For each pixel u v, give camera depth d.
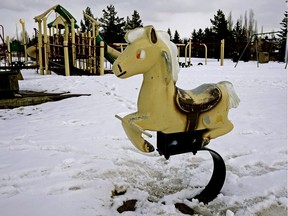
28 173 2.42
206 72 12.93
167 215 1.83
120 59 1.67
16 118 4.62
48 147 3.10
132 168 2.59
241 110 4.77
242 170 2.56
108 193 2.11
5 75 5.76
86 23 41.88
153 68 1.72
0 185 2.20
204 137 1.96
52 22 15.59
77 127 3.95
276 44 28.30
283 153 2.92
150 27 1.66
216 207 1.95
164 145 1.88
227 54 35.72
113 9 41.75
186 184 2.33
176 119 1.79
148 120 1.75
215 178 2.05
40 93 6.77
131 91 7.01
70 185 2.21
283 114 4.50
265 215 1.86
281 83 8.38
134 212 1.87
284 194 2.12
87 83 8.70
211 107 1.89
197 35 45.44
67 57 11.68
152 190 2.24
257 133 3.57
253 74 11.58
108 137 3.48
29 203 1.92
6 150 3.01
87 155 2.87
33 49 15.30
